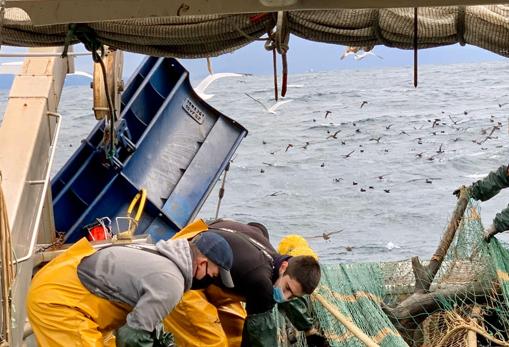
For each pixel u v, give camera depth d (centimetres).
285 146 4125
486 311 806
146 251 482
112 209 970
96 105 784
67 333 478
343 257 2072
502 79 10075
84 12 403
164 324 609
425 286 828
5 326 478
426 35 482
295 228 2455
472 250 831
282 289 532
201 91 1038
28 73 748
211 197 2961
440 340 749
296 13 486
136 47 520
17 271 570
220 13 395
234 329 643
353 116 5516
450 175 3228
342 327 712
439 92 7719
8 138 677
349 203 2758
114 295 475
